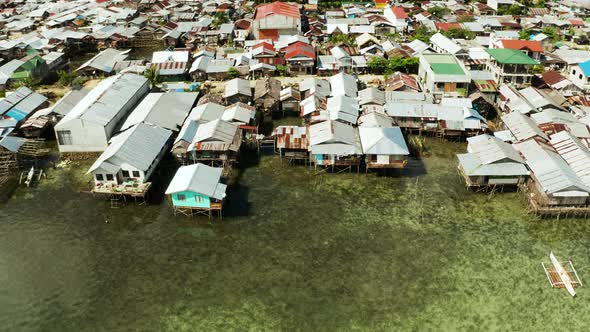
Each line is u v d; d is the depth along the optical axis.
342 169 65.81
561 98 81.12
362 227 54.09
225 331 40.75
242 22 133.88
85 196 59.84
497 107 81.44
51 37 122.88
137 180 59.62
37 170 65.69
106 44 126.88
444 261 48.78
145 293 44.75
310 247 50.84
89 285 45.69
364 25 134.62
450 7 162.75
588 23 136.25
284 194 60.44
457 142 74.00
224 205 57.91
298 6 157.88
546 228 53.88
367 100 79.38
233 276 46.78
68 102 79.50
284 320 41.78
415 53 110.94
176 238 52.28
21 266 48.03
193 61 107.31
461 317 42.28
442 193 60.56
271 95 82.31
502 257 49.38
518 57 89.12
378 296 44.41
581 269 47.88
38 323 41.59
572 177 55.88
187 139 66.19
